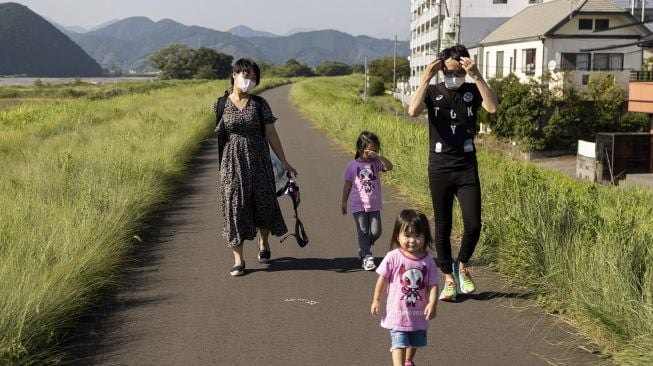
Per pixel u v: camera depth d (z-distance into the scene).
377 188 6.70
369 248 6.71
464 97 5.58
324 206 10.02
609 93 33.81
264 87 70.25
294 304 5.61
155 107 28.03
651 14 45.50
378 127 17.23
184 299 5.73
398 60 126.69
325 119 23.58
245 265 6.77
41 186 9.12
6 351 4.11
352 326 5.11
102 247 6.44
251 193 6.48
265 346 4.72
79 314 5.27
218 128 6.51
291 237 8.08
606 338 4.71
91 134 16.81
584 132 34.00
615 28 37.72
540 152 33.78
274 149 6.65
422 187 9.77
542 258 5.86
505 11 63.41
